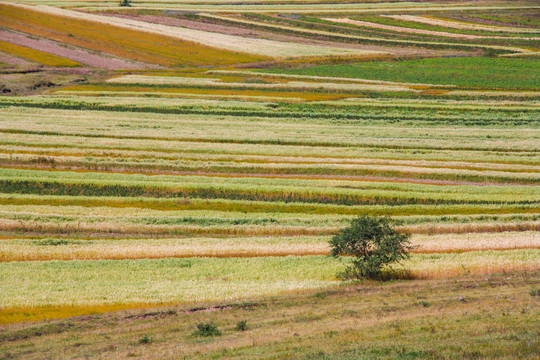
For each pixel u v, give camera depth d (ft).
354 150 412.98
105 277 215.31
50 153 396.37
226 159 390.63
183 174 368.07
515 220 283.59
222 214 296.51
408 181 358.02
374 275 211.61
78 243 254.88
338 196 324.39
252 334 148.05
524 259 225.56
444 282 194.59
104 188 331.77
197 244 256.11
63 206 302.66
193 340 145.69
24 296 191.52
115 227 278.26
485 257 230.07
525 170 367.66
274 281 209.97
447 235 264.72
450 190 332.80
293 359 122.42
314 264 230.07
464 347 120.57
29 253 240.53
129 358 134.51
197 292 195.11
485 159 390.63
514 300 164.04
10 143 412.16
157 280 212.23
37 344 150.61
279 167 371.15
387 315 158.71
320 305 173.99
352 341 134.10
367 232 215.10
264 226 280.72
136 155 396.37
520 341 121.39
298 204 313.12
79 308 183.11
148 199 315.58
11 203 307.99
